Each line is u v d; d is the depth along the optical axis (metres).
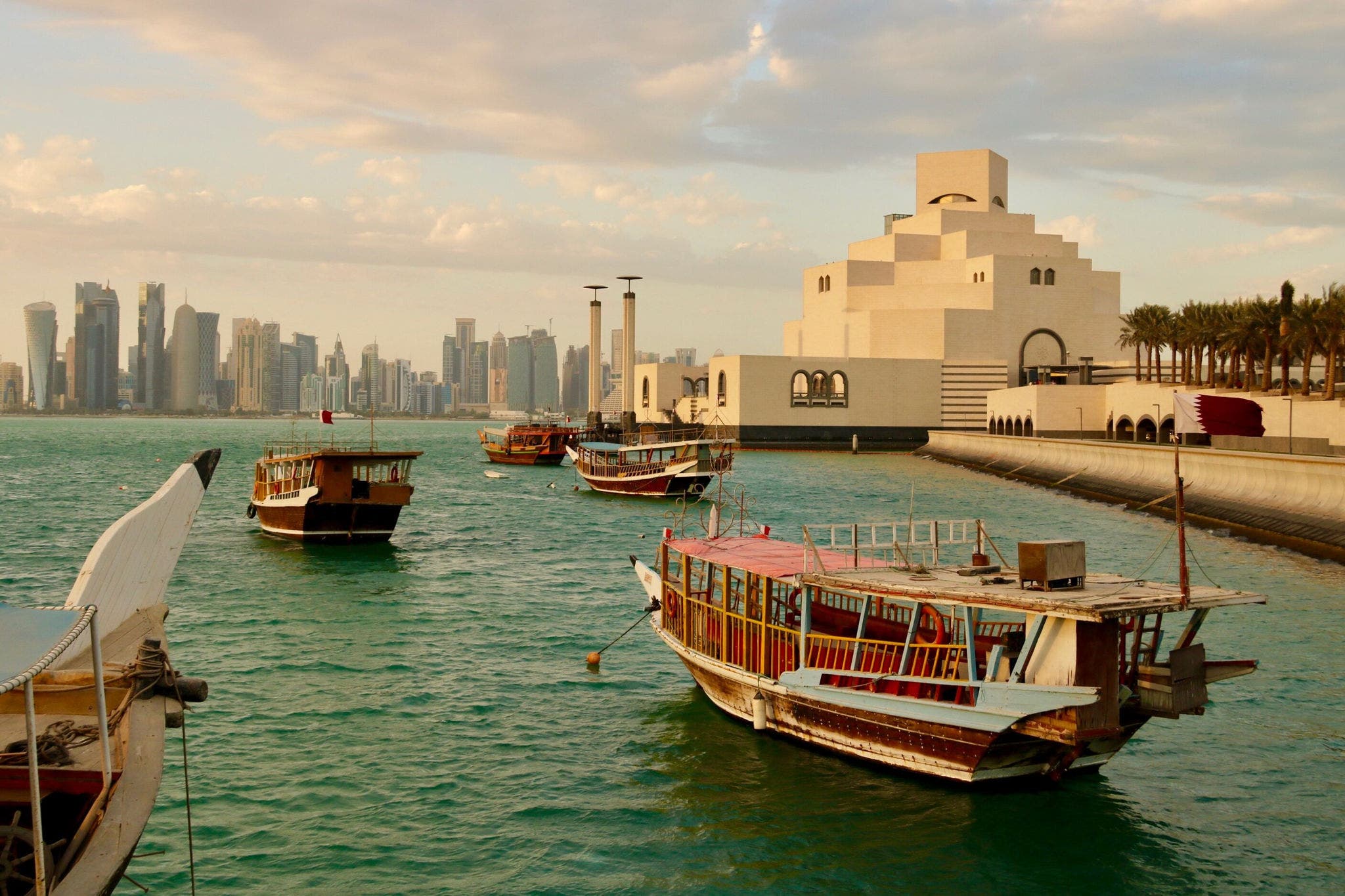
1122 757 24.88
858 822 20.98
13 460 143.50
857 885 18.62
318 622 38.94
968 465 138.38
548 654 34.34
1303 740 26.14
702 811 21.55
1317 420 82.12
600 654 33.97
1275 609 41.34
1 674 10.12
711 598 29.06
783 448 176.50
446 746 25.25
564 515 79.88
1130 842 20.27
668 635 30.17
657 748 25.19
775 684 24.53
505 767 23.95
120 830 11.35
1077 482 99.38
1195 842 20.41
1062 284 180.00
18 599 44.25
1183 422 36.31
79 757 12.43
